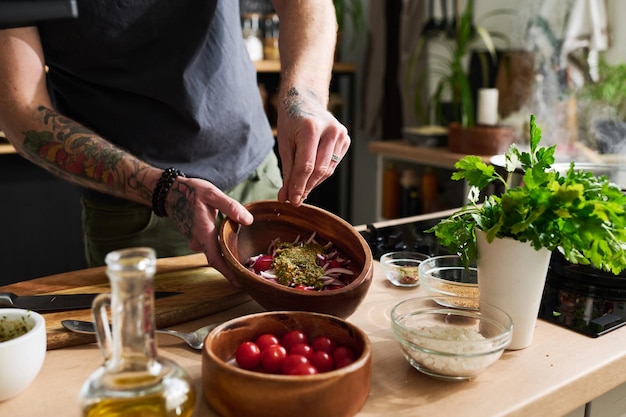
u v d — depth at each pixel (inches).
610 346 36.2
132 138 55.5
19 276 114.9
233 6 57.7
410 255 47.5
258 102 62.1
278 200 45.1
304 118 43.8
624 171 52.4
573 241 32.7
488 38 111.5
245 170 59.0
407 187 123.1
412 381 32.2
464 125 112.7
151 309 25.3
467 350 31.1
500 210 34.3
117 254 24.0
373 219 152.7
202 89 54.8
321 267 41.2
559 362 34.3
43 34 52.5
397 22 133.1
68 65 54.1
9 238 112.7
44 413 29.5
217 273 46.9
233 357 32.1
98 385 25.3
